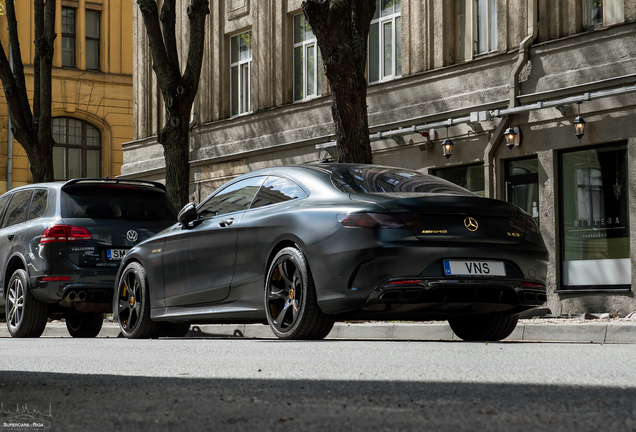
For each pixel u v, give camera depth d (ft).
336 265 20.24
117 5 112.57
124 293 28.02
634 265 43.73
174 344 22.31
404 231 19.85
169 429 7.77
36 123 57.47
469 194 21.95
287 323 21.72
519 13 49.60
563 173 47.60
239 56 69.51
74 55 110.11
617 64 44.68
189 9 46.78
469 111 51.31
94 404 9.55
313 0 37.40
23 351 20.51
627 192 44.68
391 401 9.46
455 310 20.98
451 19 53.57
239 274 23.17
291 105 63.00
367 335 31.17
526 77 48.75
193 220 25.11
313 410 8.82
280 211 22.13
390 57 57.52
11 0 57.36
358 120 38.19
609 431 7.32
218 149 69.31
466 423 7.80
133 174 77.56
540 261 21.30
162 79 46.83
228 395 10.21
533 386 10.73
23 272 31.99
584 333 27.30
